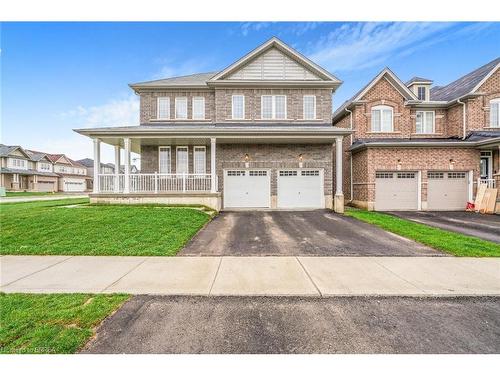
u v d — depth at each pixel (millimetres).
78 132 14086
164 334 3426
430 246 7590
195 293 4562
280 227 10391
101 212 11484
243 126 16641
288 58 17203
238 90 17000
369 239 8477
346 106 18844
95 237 8047
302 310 4035
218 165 16203
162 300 4332
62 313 3832
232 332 3477
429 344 3264
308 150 16188
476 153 16078
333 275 5395
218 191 16000
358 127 18203
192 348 3180
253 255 6781
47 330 3434
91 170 71938
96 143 14508
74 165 64062
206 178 16266
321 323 3689
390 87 18344
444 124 18766
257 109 16969
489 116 17484
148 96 17469
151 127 15461
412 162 16109
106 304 4133
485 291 4641
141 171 16859
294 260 6375
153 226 9328
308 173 16250
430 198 16266
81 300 4254
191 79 18781
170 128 14445
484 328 3586
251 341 3307
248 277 5285
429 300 4379
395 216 13539
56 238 7898
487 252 6898
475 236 8852
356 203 17688
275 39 16812
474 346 3234
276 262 6227
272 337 3381
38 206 14578
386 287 4805
